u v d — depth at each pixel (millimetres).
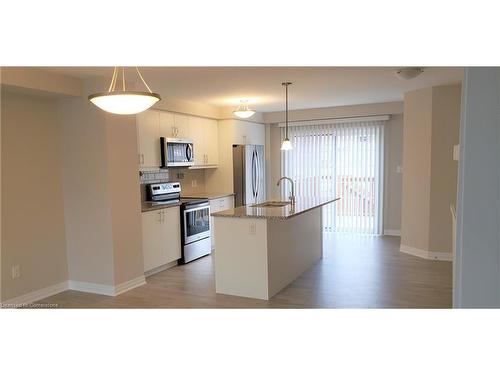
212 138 6758
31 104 4062
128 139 4383
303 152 7676
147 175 5746
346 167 7348
